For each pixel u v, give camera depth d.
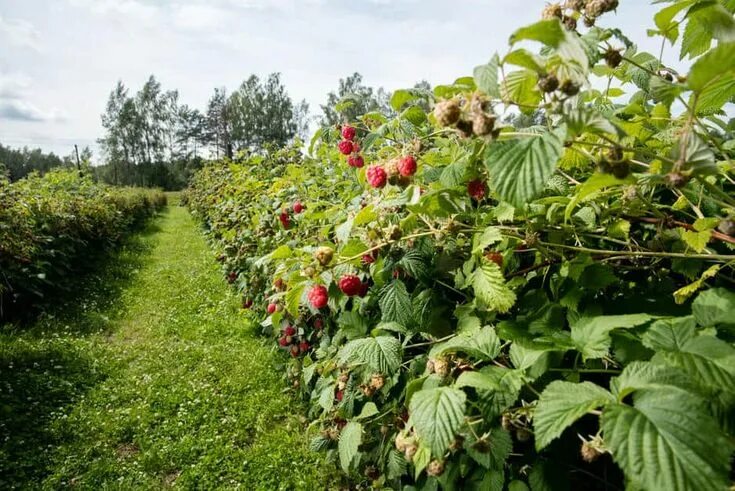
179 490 2.89
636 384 0.83
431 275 1.65
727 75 0.93
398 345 1.61
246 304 5.52
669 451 0.70
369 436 2.13
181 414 3.75
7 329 5.23
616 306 1.26
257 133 55.19
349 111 3.13
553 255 1.41
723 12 1.05
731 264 1.16
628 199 1.22
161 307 6.67
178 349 5.07
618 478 1.19
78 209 8.96
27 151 65.44
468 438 1.26
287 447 3.21
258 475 2.97
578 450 1.21
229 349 5.03
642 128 1.49
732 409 0.79
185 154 61.84
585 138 1.27
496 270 1.32
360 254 1.58
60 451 3.28
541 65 0.93
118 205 13.70
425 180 1.65
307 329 3.45
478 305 1.46
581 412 0.82
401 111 1.93
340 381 2.13
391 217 1.72
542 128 1.16
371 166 1.55
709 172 0.85
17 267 5.66
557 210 1.43
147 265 9.74
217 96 61.84
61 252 7.07
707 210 1.38
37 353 4.68
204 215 14.07
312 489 2.78
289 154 6.03
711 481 0.67
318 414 3.30
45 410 3.75
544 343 1.13
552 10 1.17
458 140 1.58
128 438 3.50
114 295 7.22
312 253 1.82
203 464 3.10
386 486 2.22
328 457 2.54
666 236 1.30
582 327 1.07
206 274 8.75
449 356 1.33
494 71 0.95
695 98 0.83
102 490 2.92
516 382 1.08
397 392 1.87
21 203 6.39
